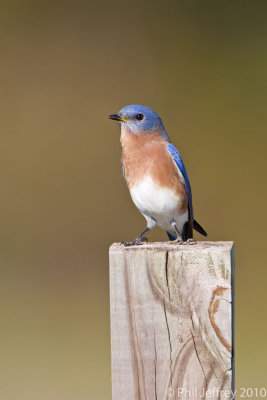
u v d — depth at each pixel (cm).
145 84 1812
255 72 1852
